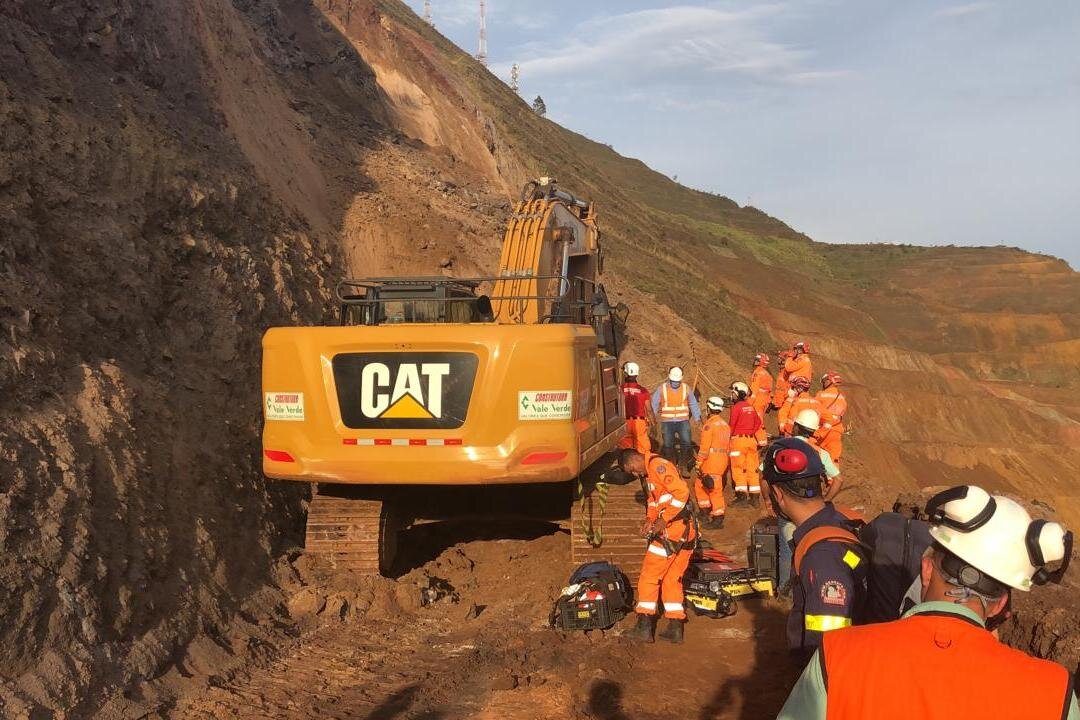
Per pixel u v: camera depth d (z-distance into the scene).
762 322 70.44
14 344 6.38
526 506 8.84
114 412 6.86
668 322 27.48
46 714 4.55
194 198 10.40
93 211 8.66
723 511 10.57
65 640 5.02
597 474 8.11
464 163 27.97
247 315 10.09
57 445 5.97
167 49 15.02
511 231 11.49
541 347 7.06
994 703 1.80
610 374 9.02
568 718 5.15
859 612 3.17
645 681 5.79
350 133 21.27
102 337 7.73
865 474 14.86
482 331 7.07
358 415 7.17
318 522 7.79
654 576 6.54
